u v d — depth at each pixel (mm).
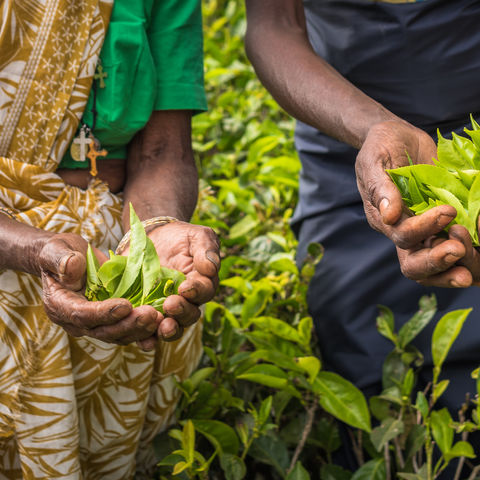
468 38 1488
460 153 1057
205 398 1502
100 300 1046
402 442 1475
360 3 1518
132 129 1285
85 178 1312
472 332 1496
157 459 1445
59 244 1026
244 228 1928
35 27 1186
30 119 1205
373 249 1602
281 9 1515
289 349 1570
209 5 3594
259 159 2180
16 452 1324
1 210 1184
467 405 1443
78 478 1296
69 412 1251
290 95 1398
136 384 1339
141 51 1250
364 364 1612
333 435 1603
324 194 1663
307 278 1644
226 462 1401
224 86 2932
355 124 1252
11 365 1228
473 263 951
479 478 1404
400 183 1021
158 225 1192
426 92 1527
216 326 1624
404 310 1592
